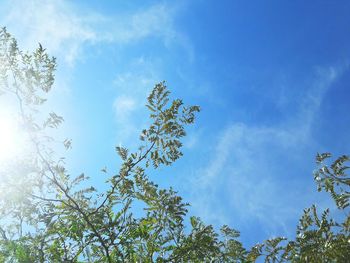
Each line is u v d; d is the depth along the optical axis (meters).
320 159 11.43
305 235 11.23
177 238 12.34
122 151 12.77
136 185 12.64
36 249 11.81
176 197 12.38
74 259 11.87
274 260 11.76
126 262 11.98
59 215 12.09
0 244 11.89
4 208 12.10
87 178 12.57
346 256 10.73
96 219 11.90
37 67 13.41
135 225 12.27
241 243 12.80
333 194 11.10
